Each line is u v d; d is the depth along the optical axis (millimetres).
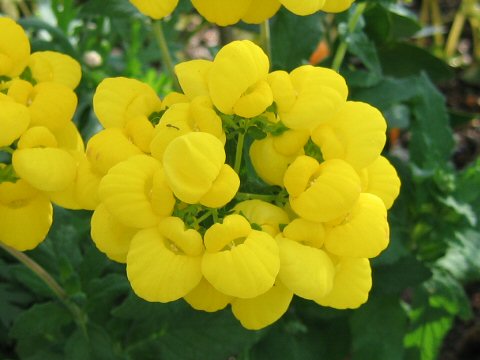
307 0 155
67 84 183
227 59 144
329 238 150
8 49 167
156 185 143
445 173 282
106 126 165
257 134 151
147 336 247
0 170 165
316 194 144
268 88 147
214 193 141
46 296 239
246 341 242
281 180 155
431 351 288
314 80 150
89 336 227
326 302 157
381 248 150
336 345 287
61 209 248
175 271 143
